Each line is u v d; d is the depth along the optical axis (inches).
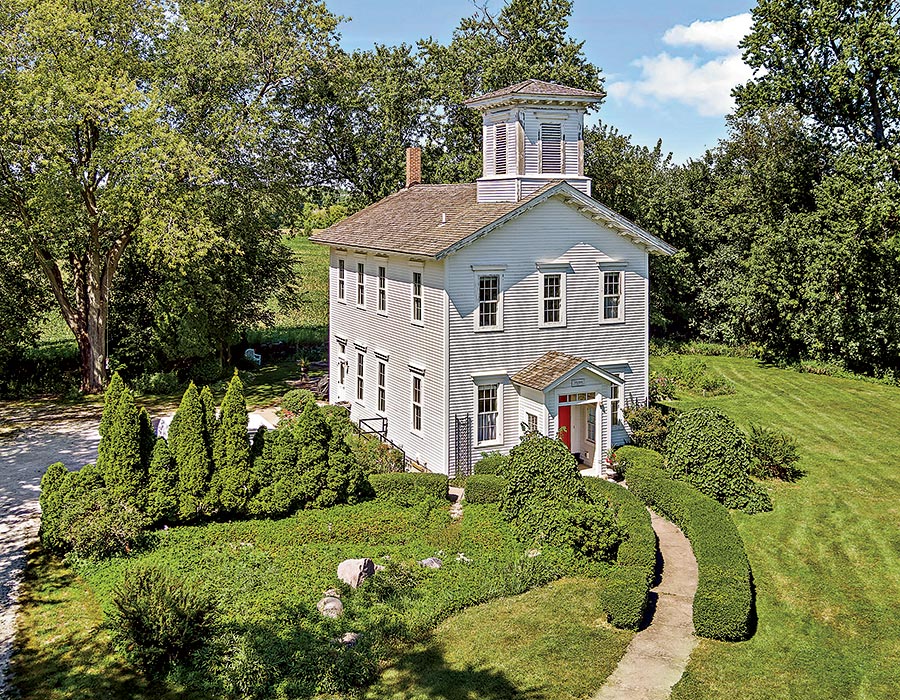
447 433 1056.2
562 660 610.5
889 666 613.6
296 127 1707.7
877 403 1521.9
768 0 1834.4
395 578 714.2
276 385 1662.2
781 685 585.3
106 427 820.6
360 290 1347.2
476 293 1055.6
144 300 1662.2
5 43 1321.4
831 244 1713.8
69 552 774.5
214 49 1520.7
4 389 1540.4
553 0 2154.3
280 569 735.7
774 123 2091.5
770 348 1975.9
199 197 1419.8
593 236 1127.0
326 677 568.7
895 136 1721.2
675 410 1314.0
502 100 1105.4
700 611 655.1
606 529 773.9
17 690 564.1
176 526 839.1
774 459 1075.3
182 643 586.6
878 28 1654.8
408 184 1621.6
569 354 1129.4
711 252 2178.9
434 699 556.7
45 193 1302.9
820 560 805.2
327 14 1695.4
